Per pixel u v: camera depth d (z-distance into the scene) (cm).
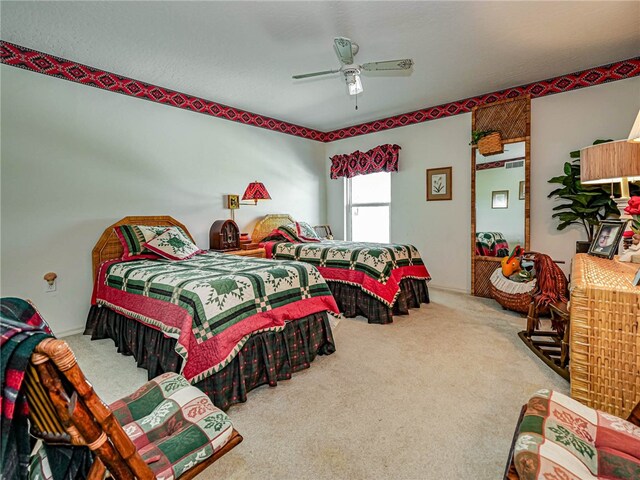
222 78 351
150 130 369
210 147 426
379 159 509
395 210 509
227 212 448
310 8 231
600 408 137
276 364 220
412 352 260
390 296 332
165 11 231
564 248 368
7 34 261
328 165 592
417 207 486
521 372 225
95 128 327
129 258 311
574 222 360
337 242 450
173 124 388
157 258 321
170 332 195
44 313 299
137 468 76
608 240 213
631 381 131
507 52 302
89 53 293
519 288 343
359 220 566
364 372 229
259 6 227
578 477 82
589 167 219
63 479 79
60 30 255
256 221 488
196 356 184
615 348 133
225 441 111
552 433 98
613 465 88
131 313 239
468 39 277
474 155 421
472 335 293
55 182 304
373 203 547
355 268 349
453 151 446
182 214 400
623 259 194
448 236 458
